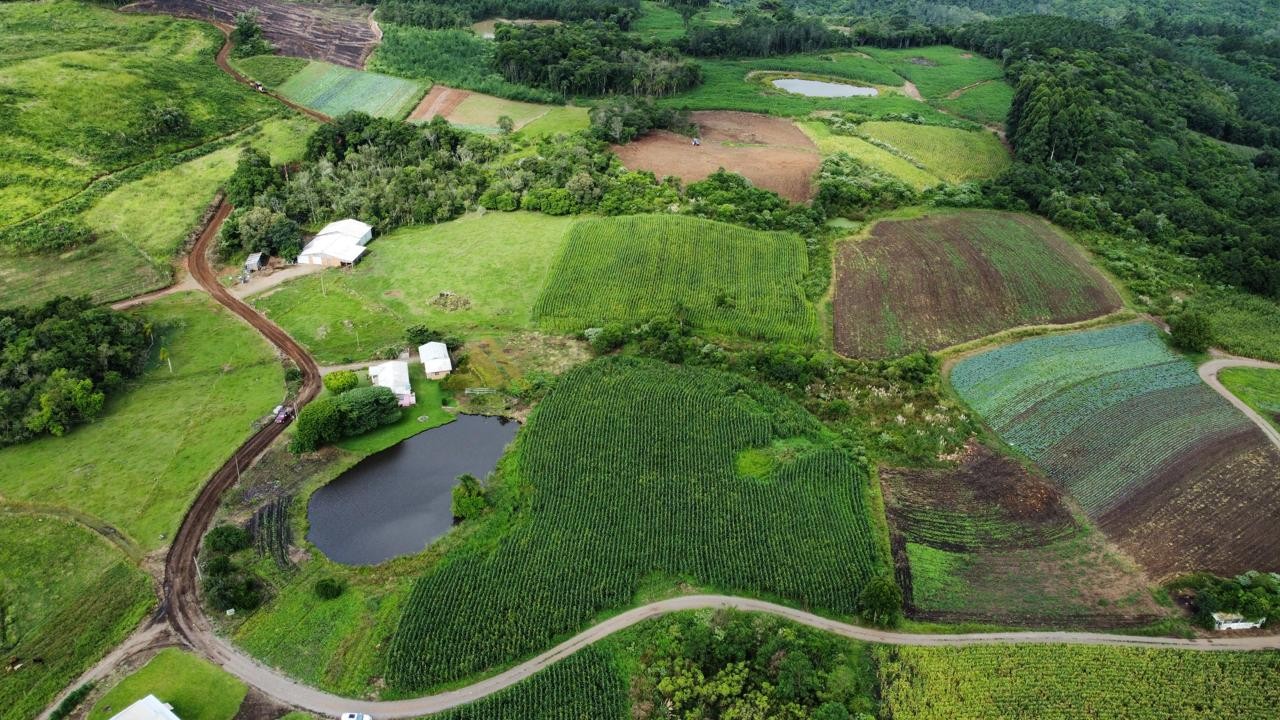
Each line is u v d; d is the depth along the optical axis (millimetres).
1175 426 90062
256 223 120625
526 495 79812
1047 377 98688
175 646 65188
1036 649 64812
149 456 84000
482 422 91625
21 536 74375
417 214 130625
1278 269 119750
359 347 102438
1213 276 122688
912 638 66375
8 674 62656
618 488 80062
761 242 122625
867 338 104625
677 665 63219
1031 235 131500
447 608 67625
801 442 86812
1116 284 120188
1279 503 79625
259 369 97750
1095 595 70188
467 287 114812
